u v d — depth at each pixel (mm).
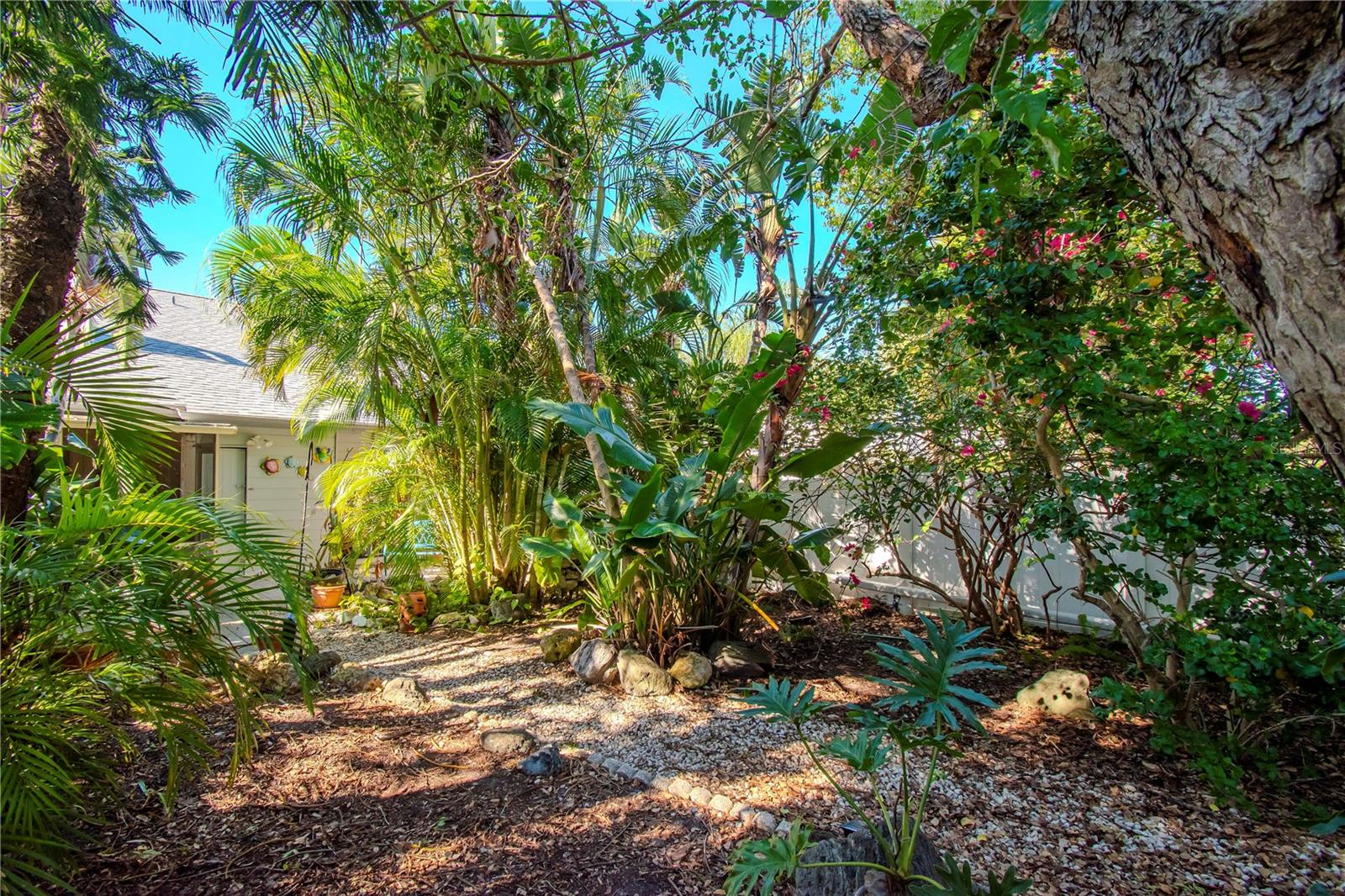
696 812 2580
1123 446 2859
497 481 6152
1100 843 2342
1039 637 4891
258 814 2543
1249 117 836
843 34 4598
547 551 4281
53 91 3316
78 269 5625
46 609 2064
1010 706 3678
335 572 7688
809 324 4629
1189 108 908
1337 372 812
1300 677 2506
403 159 4957
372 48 2236
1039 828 2438
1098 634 4777
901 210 3918
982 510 4809
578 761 3041
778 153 4688
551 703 3811
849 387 4680
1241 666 2479
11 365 2367
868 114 4020
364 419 7730
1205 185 920
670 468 5207
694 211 5582
